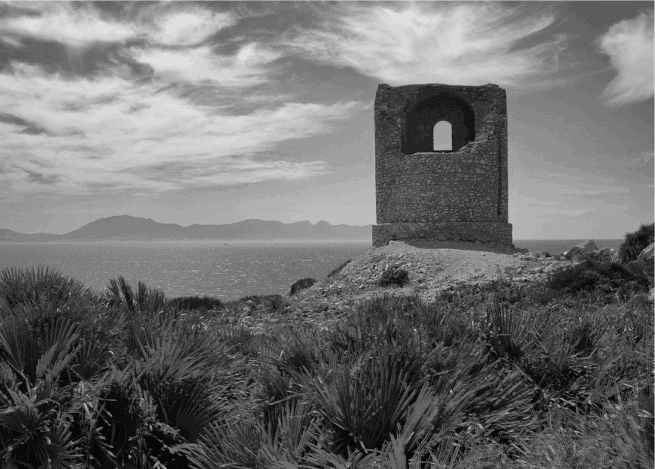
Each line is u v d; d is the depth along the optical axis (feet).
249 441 11.48
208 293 207.92
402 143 107.24
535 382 14.96
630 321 21.20
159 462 12.66
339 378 11.95
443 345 15.34
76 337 14.35
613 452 8.71
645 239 77.97
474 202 101.09
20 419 11.70
